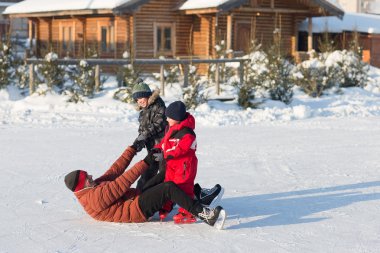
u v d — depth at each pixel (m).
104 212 7.38
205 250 6.39
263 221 7.54
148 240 6.73
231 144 13.94
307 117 20.08
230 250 6.40
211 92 23.45
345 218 7.70
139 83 8.05
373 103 24.42
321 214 7.89
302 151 13.05
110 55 35.72
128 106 20.53
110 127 16.55
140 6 32.56
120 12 32.06
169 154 7.09
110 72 35.41
